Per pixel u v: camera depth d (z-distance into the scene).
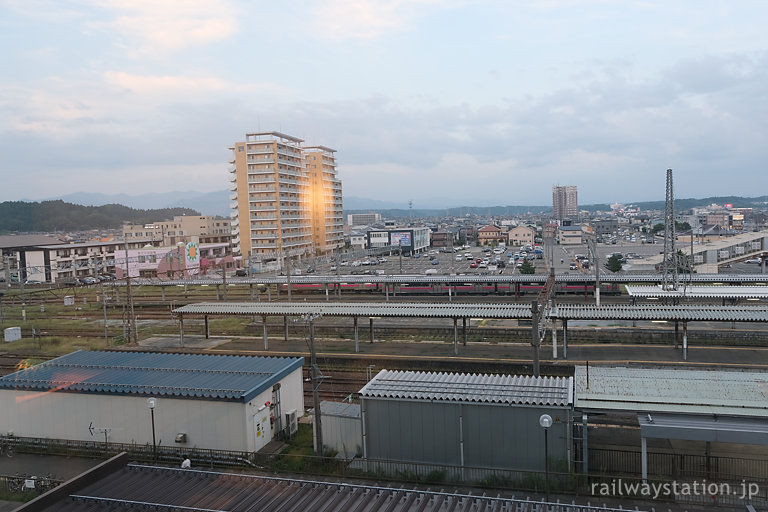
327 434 18.73
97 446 19.88
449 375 19.19
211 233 124.81
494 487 15.59
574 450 16.34
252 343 38.22
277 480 13.43
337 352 34.31
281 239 107.75
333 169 134.50
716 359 29.62
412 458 16.98
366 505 11.98
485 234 166.25
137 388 19.75
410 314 33.59
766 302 49.00
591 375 18.75
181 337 38.16
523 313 32.41
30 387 20.84
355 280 58.41
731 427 14.72
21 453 20.09
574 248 126.75
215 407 18.84
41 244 99.75
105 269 97.00
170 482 13.53
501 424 16.16
